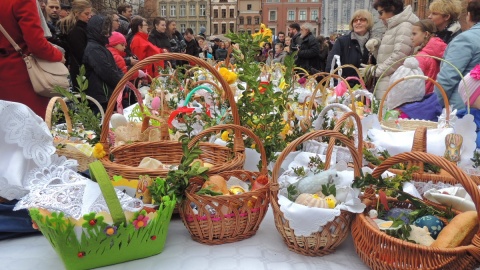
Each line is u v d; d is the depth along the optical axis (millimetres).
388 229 1183
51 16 4250
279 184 1360
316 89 2227
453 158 1787
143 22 4902
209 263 1258
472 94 2186
